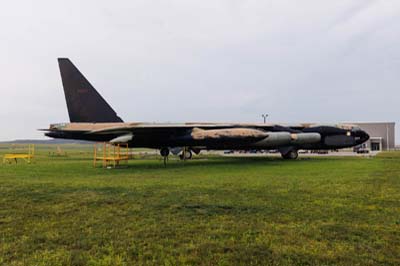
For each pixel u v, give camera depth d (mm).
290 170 16375
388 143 60875
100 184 11195
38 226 6363
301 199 8570
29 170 17312
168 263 4570
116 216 7035
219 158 29625
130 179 12961
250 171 16203
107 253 4957
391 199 8539
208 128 24234
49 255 4887
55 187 10336
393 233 5793
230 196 8961
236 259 4695
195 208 7625
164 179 12898
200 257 4762
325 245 5211
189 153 28844
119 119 24234
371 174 14047
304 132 26297
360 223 6406
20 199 8625
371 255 4809
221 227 6164
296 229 6020
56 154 44062
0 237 5734
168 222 6539
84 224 6473
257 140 23156
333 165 19188
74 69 22875
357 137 27406
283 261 4613
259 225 6285
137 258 4762
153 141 23250
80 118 23172
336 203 8086
